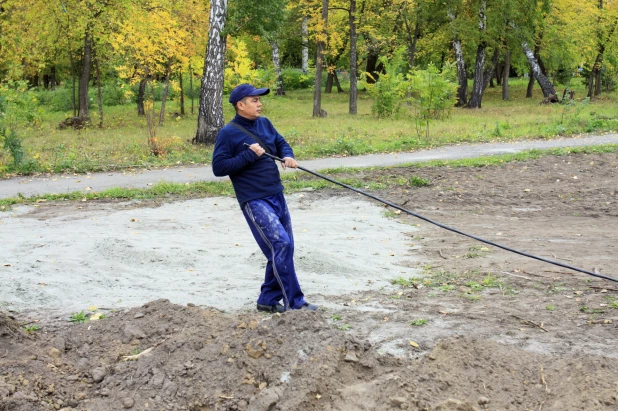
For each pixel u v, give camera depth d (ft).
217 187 43.78
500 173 47.52
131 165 53.72
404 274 23.32
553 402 13.06
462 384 13.65
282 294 17.99
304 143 66.64
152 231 30.91
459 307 18.89
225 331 15.49
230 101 18.13
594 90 156.97
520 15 119.24
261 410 13.01
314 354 14.05
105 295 20.48
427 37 136.87
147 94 93.50
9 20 78.48
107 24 81.82
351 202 39.14
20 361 14.43
